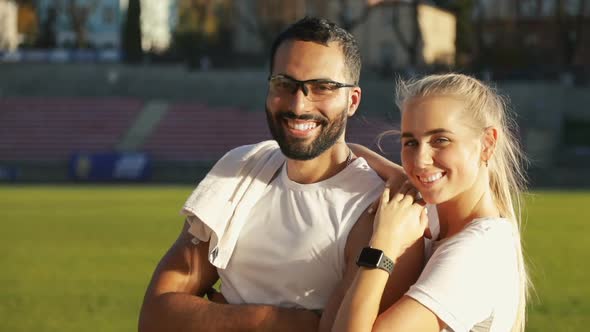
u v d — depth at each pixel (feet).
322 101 13.71
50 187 139.23
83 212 93.86
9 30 236.63
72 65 188.03
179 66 186.80
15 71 188.34
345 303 12.76
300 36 13.82
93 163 153.17
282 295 13.80
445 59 211.20
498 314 12.94
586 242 67.87
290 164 14.12
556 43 212.84
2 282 48.75
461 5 195.72
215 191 14.32
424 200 13.33
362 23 216.33
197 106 180.45
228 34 226.79
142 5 240.32
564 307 39.75
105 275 51.21
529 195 16.08
